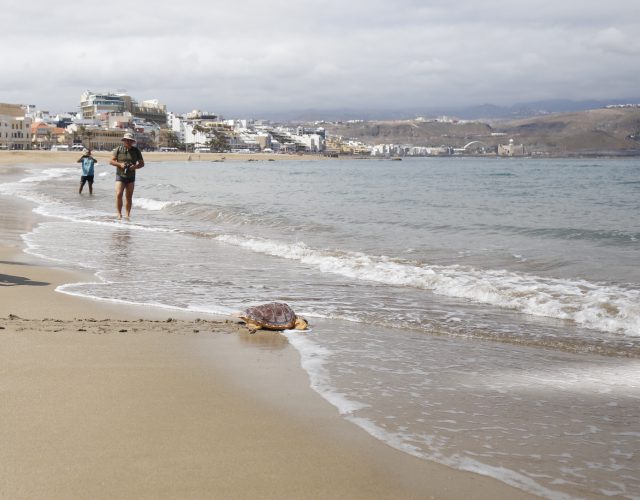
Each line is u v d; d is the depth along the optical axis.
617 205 25.31
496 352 6.23
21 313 7.29
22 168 72.31
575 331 7.08
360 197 29.91
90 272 10.41
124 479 3.34
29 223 17.59
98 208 22.73
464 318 7.67
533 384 5.23
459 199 28.81
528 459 3.80
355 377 5.33
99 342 6.14
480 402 4.77
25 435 3.86
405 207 23.83
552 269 10.82
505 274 10.33
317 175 70.56
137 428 4.03
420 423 4.32
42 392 4.64
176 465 3.53
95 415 4.22
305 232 16.17
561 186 43.16
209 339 6.50
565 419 4.46
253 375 5.30
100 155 137.38
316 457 3.72
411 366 5.70
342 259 11.74
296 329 7.05
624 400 4.86
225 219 19.28
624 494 3.40
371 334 6.90
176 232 16.22
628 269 10.69
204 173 74.88
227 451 3.75
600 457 3.85
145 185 39.56
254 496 3.22
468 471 3.62
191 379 5.11
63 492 3.18
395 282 9.93
